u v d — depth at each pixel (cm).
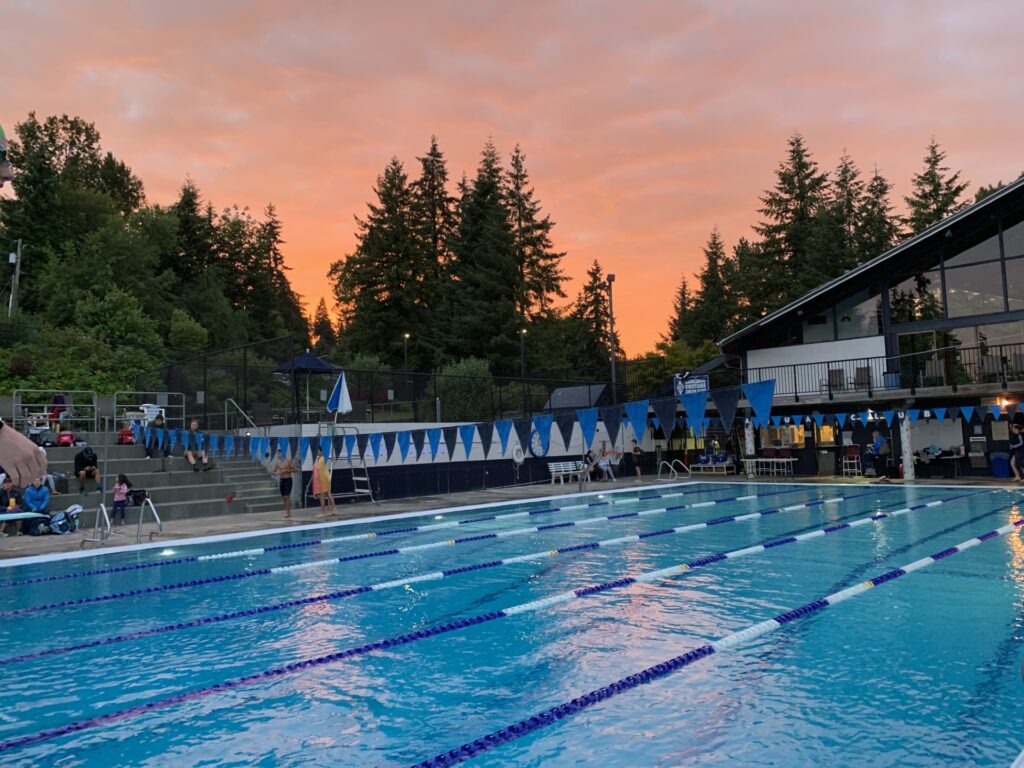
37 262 4088
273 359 1870
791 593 788
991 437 2175
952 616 673
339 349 6056
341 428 1944
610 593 816
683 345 5438
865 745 396
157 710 478
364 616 738
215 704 487
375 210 5659
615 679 518
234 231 6225
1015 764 354
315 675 546
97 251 4000
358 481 1931
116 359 2788
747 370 2617
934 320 2250
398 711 466
